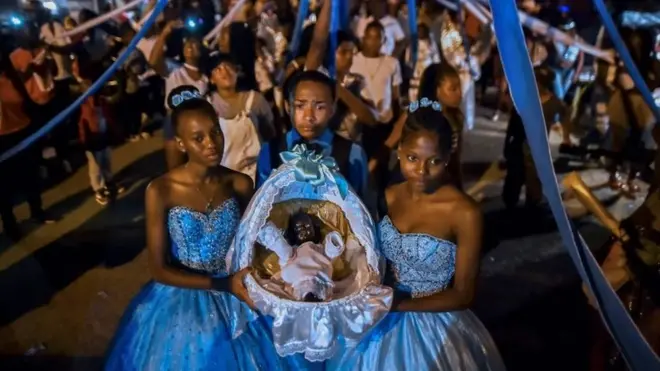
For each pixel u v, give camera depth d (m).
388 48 7.55
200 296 2.62
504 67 1.89
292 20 8.20
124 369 2.64
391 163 6.45
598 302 1.87
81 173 7.20
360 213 2.34
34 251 5.23
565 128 7.78
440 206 2.38
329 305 2.19
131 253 5.20
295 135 2.92
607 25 2.46
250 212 2.36
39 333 4.04
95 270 4.89
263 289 2.26
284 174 2.35
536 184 5.93
